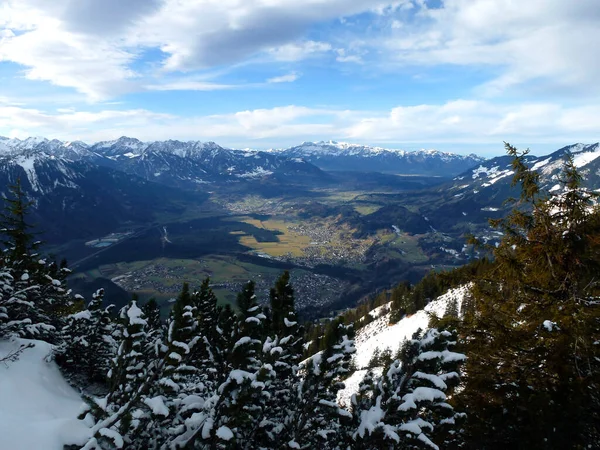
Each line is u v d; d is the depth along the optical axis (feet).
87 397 26.14
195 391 33.94
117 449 23.02
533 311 35.27
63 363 48.49
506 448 30.58
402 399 23.45
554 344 31.55
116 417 24.27
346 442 27.43
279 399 32.78
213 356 29.53
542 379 32.17
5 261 61.16
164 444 24.86
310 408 27.58
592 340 30.48
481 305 37.09
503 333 34.55
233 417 23.57
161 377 26.76
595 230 33.91
